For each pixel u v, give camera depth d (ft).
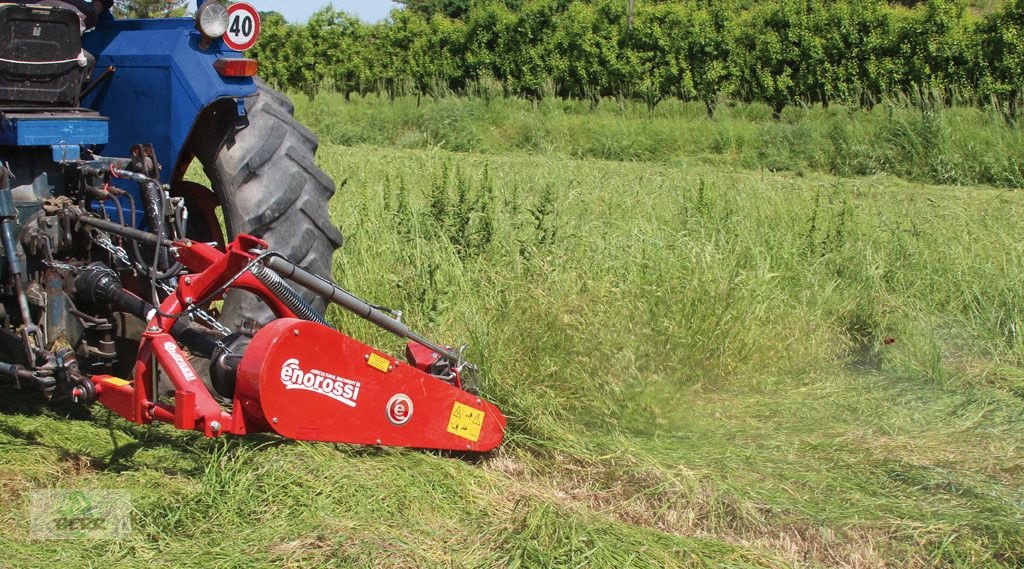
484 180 21.63
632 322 14.46
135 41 12.28
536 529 9.41
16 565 8.43
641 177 29.07
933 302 17.97
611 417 12.85
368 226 18.10
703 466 11.39
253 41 12.07
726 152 44.75
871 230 21.24
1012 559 9.54
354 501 9.82
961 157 38.50
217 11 11.58
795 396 14.34
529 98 63.62
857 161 40.14
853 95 52.60
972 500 10.71
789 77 55.01
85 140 11.53
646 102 57.47
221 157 12.03
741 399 14.11
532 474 11.30
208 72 11.76
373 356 10.19
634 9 60.90
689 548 9.32
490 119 51.62
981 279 18.28
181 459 10.78
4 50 10.85
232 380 9.78
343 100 59.93
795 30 54.24
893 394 14.48
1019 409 13.75
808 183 33.27
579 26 61.93
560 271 15.38
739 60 56.54
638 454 11.53
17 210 10.93
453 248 17.01
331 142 51.42
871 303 17.29
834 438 12.70
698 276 15.74
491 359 13.28
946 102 48.67
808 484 11.08
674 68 57.98
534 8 63.72
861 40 52.37
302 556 8.75
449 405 11.00
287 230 12.17
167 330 9.80
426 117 51.44
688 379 14.30
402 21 69.26
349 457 10.69
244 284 10.30
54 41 11.22
